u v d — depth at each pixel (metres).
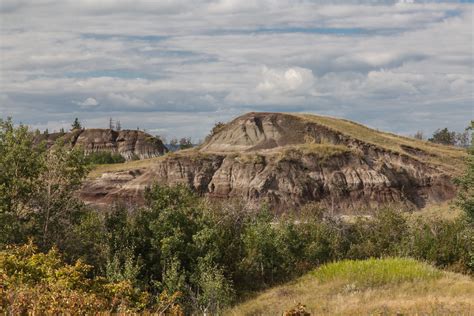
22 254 17.75
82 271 16.56
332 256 36.75
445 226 38.66
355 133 110.94
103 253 27.12
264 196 84.00
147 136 165.38
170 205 31.02
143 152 158.62
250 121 110.50
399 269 26.06
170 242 28.00
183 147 186.50
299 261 34.47
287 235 34.97
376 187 86.88
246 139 107.00
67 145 28.48
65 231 27.16
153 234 29.44
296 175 87.75
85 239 27.61
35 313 9.84
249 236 32.84
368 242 38.50
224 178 89.56
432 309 16.45
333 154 91.94
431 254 35.50
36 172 26.75
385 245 39.03
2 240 24.56
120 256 27.14
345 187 87.25
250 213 39.22
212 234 30.06
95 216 29.78
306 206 49.81
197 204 33.56
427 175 93.81
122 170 103.81
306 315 13.19
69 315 10.37
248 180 87.75
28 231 25.91
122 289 15.48
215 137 111.31
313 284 26.94
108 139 158.25
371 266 27.27
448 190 91.19
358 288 24.20
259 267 32.50
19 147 26.23
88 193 95.31
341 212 82.44
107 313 11.51
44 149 28.03
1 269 14.18
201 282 26.20
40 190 26.97
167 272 26.22
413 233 38.41
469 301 18.44
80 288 14.66
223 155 95.75
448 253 35.12
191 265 28.36
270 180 86.44
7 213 24.73
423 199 89.44
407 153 102.56
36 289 12.03
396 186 88.81
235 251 32.38
